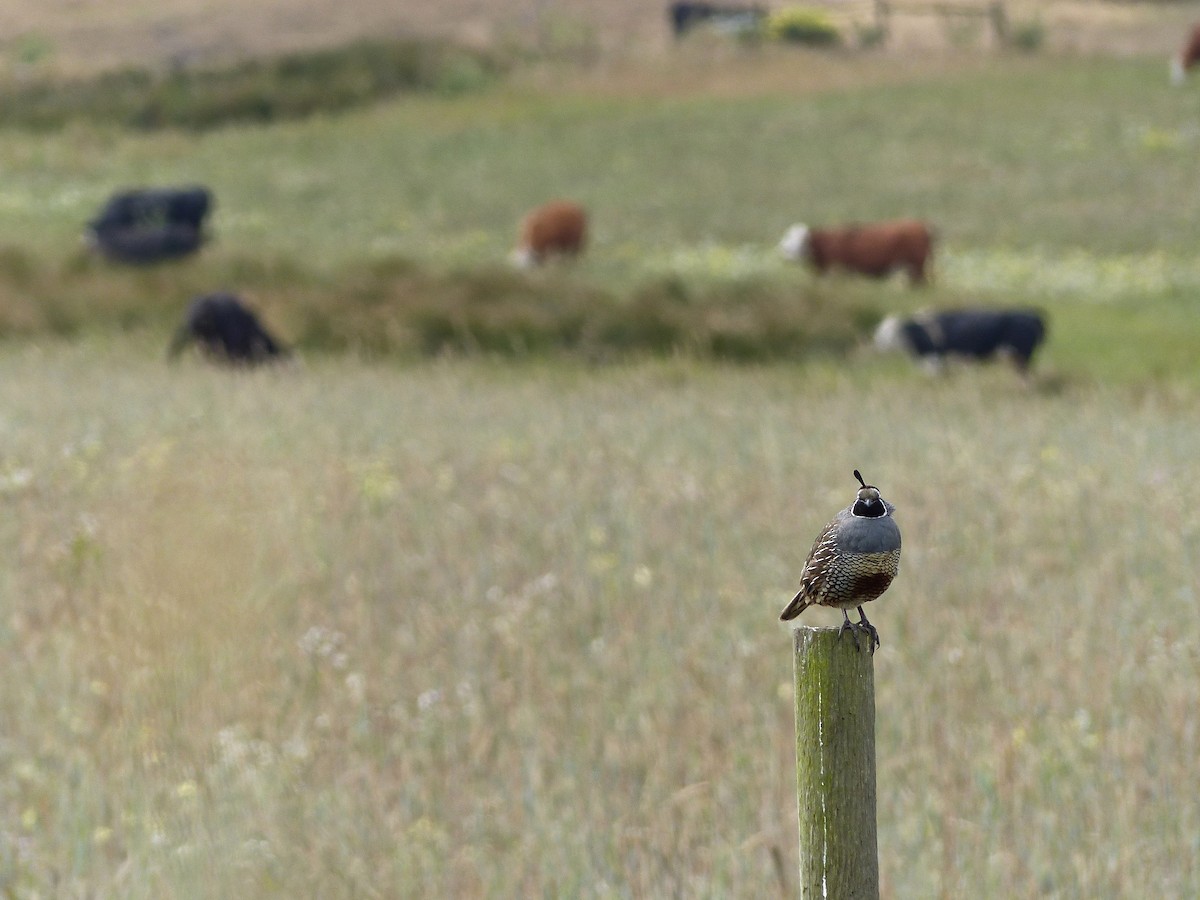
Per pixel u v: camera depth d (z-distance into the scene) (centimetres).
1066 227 5853
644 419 2912
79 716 1370
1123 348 4025
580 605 1703
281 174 7544
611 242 5897
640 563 1881
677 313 3984
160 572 1720
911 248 4978
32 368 3550
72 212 6731
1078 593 1722
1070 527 2012
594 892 1053
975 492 2223
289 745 1296
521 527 2041
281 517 1986
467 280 4303
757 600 1727
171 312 4366
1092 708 1362
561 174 7306
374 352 3931
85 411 2845
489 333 3972
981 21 10894
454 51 9712
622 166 7388
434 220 6531
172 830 1124
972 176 6788
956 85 8738
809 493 2241
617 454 2527
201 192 5703
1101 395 3316
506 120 8475
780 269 5188
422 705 1398
